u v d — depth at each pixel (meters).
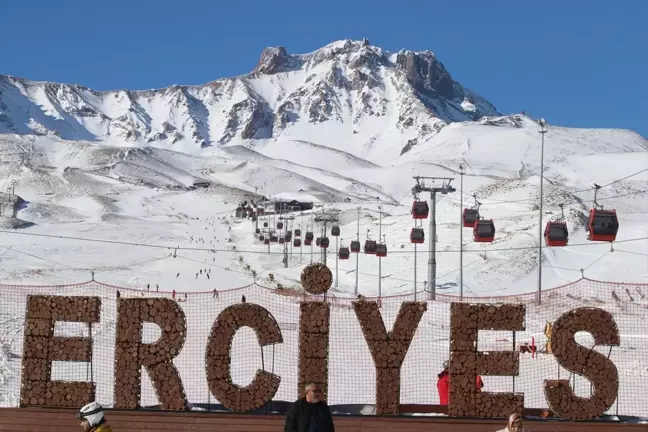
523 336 43.91
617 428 18.17
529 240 103.06
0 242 135.38
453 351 18.38
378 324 18.42
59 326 41.16
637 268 87.12
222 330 18.36
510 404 18.30
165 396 18.41
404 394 26.50
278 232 169.25
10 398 24.45
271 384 18.31
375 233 136.62
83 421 13.95
